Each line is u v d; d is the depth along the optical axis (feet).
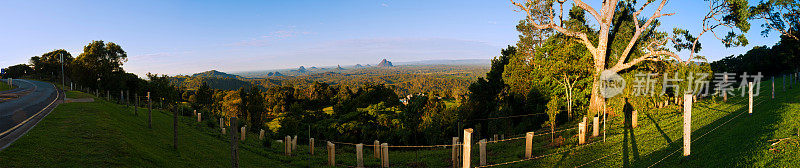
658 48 109.29
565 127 90.74
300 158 69.92
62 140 45.34
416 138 131.54
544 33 174.09
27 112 78.79
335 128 165.27
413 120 144.25
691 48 104.94
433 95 150.71
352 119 189.78
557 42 118.93
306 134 155.84
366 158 71.72
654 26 116.98
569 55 106.73
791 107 50.39
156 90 179.73
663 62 105.40
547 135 80.28
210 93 380.17
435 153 74.79
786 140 33.35
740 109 66.49
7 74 380.78
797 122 39.45
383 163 61.36
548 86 121.80
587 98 114.83
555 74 109.70
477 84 166.40
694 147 42.68
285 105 390.42
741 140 38.01
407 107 167.32
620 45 122.11
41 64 343.67
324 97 445.37
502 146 72.84
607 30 103.50
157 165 44.42
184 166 48.29
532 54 182.39
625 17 123.44
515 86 133.08
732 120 54.85
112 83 176.14
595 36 126.93
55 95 130.62
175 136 55.93
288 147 71.20
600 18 104.17
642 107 85.92
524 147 67.72
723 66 158.92
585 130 63.10
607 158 47.60
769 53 231.71
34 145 41.09
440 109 141.79
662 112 83.20
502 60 177.88
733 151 35.06
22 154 37.47
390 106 258.57
